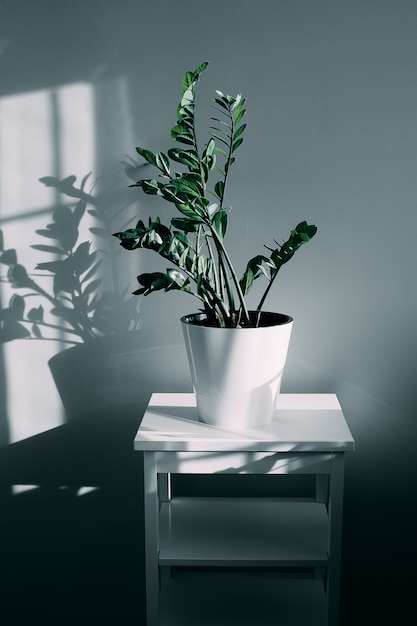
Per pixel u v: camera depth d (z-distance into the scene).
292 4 1.54
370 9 1.53
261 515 1.55
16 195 1.63
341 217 1.61
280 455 1.32
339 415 1.45
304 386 1.67
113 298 1.67
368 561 1.74
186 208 1.30
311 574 1.64
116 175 1.62
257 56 1.56
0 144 1.61
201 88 1.57
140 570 1.77
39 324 1.69
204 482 1.72
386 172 1.59
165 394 1.61
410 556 1.73
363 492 1.71
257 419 1.38
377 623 1.76
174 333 1.67
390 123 1.57
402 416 1.67
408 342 1.65
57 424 1.73
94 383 1.70
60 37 1.57
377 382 1.67
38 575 1.79
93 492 1.75
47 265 1.66
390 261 1.62
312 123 1.58
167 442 1.31
